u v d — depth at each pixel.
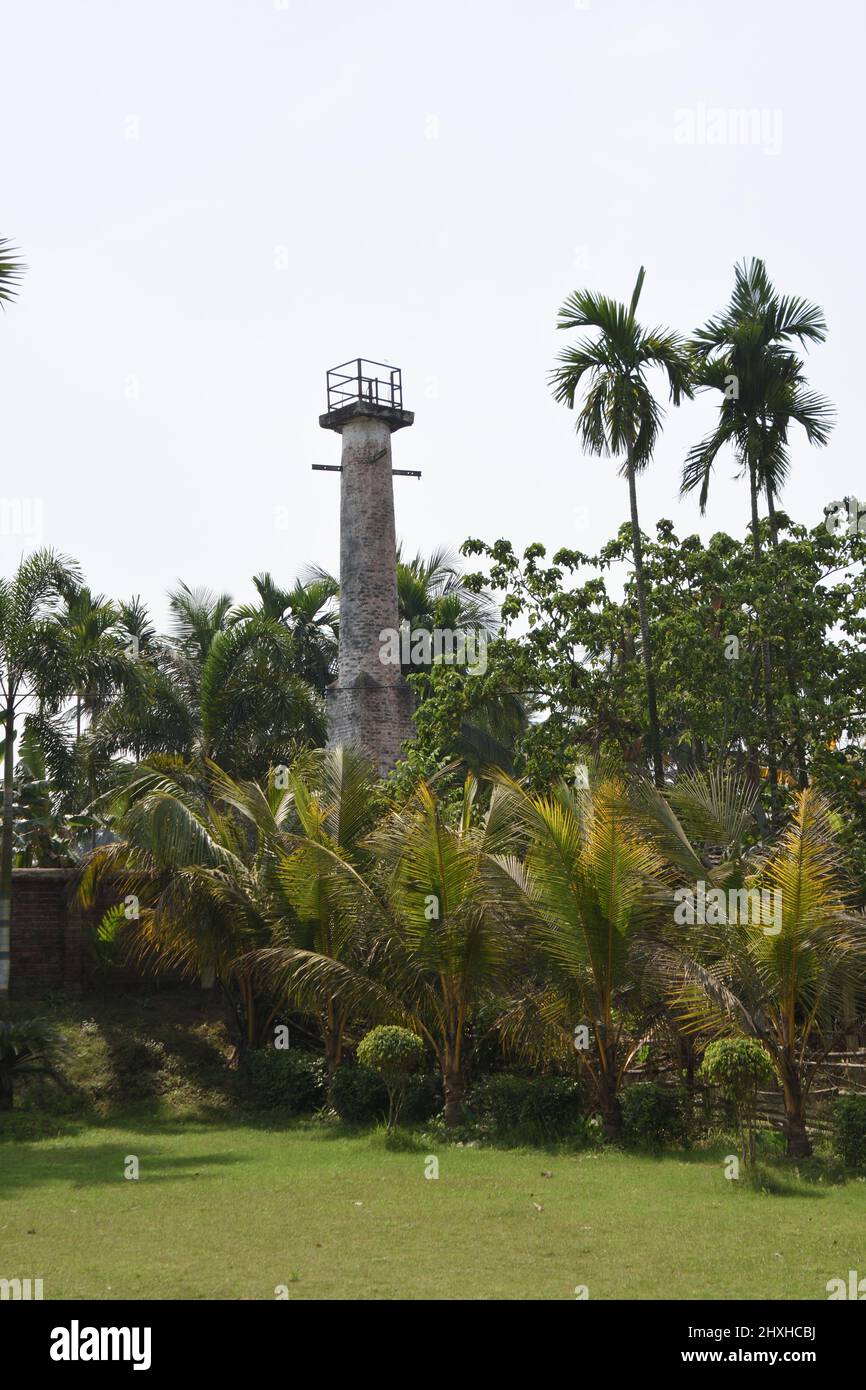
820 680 23.25
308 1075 21.47
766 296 23.86
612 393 22.33
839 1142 14.95
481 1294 9.24
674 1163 15.70
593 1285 9.49
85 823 28.80
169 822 22.20
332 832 22.53
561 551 24.84
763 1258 10.34
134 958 25.91
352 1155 16.97
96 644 22.55
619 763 23.11
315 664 38.50
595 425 22.66
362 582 33.19
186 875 22.20
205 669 29.73
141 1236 11.45
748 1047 14.86
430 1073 20.61
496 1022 18.77
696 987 15.72
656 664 23.95
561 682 24.19
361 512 33.47
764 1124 17.39
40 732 23.56
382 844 19.45
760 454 23.59
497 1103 18.59
